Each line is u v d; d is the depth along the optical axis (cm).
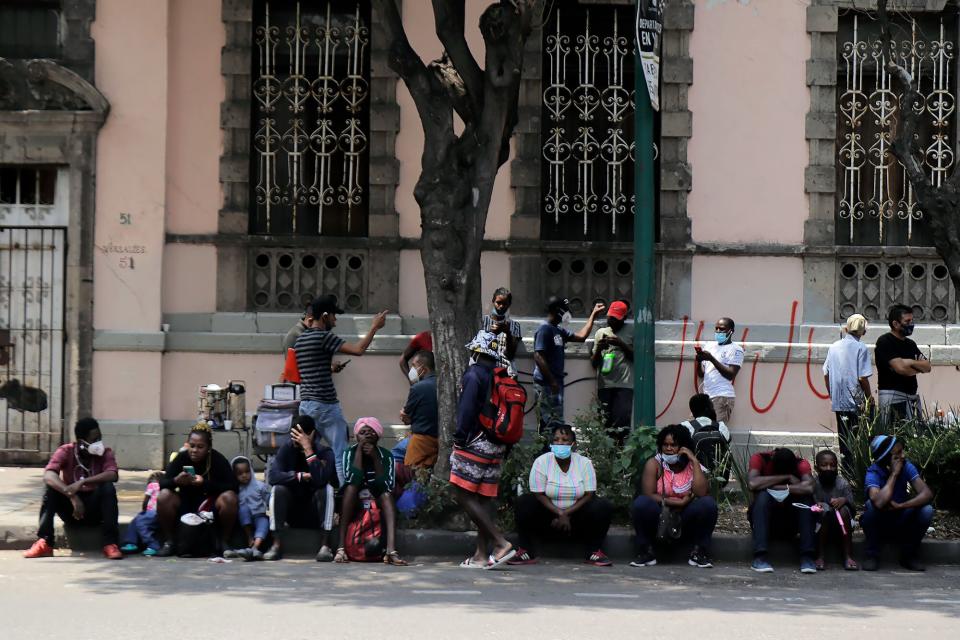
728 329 1825
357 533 1376
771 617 1084
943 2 1927
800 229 1927
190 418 1861
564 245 1898
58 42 1870
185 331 1870
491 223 1902
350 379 1870
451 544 1427
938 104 1941
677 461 1394
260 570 1299
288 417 1542
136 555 1387
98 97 1833
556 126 1917
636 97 1515
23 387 1855
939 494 1538
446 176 1516
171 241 1878
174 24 1883
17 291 1855
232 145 1888
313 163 1911
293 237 1888
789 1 1920
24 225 1852
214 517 1380
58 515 1395
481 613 1070
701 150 1916
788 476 1384
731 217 1916
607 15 1919
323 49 1906
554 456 1394
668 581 1295
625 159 1927
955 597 1225
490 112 1498
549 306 1780
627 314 1898
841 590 1262
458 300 1505
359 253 1895
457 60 1509
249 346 1861
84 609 1059
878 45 1939
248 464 1388
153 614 1039
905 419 1634
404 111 1894
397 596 1156
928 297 1933
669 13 1911
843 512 1395
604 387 1820
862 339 1909
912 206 1942
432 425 1540
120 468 1833
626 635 982
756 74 1920
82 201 1844
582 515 1392
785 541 1425
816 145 1920
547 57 1917
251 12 1888
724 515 1530
